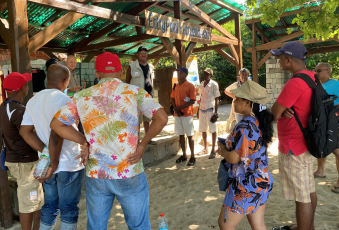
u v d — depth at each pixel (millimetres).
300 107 2719
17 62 3773
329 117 2639
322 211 3672
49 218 2826
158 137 7098
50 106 2678
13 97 3018
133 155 2139
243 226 3439
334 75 14891
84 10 4832
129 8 7008
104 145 2105
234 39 9609
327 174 5023
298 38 11477
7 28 3977
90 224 2207
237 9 9453
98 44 8594
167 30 6555
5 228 3535
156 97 11375
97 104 2104
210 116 6633
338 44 11523
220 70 20078
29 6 6012
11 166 2984
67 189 2738
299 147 2764
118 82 2193
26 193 3010
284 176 2918
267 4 5605
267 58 10883
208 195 4527
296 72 2883
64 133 2123
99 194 2152
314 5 8633
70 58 5195
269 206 3973
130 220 2238
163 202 4383
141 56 5812
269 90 11352
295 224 3283
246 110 2408
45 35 4449
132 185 2156
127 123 2123
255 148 2309
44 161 2438
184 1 7090
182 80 5961
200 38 7852
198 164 6246
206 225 3562
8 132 2912
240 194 2328
